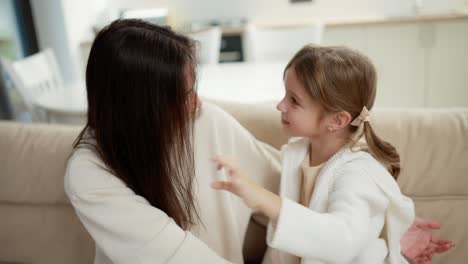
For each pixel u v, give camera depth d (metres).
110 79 0.83
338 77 0.87
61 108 1.99
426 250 1.10
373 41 3.71
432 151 1.21
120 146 0.88
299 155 1.06
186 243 0.84
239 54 3.97
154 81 0.82
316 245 0.79
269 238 0.85
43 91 2.63
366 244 0.90
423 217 1.21
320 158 1.02
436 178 1.20
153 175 0.91
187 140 0.97
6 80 3.34
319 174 0.96
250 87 2.13
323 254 0.79
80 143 0.94
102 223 0.83
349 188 0.87
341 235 0.79
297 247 0.79
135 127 0.85
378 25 3.64
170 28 0.90
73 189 0.86
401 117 1.26
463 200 1.21
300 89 0.89
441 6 3.94
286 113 0.93
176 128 0.88
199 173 1.13
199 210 1.12
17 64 2.47
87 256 1.31
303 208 0.80
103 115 0.86
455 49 3.58
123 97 0.83
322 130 0.93
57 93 2.33
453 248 1.21
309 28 2.96
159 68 0.82
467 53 3.56
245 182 0.80
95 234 0.85
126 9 4.39
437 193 1.21
